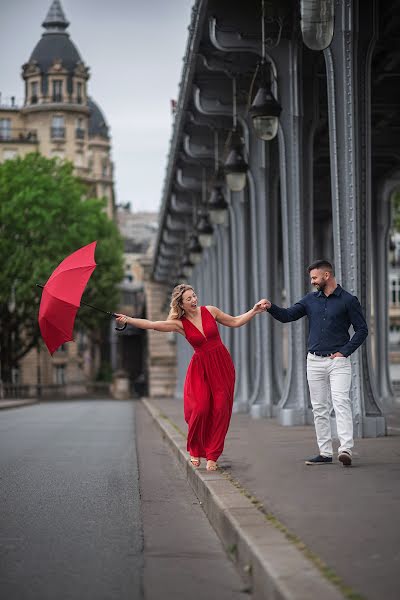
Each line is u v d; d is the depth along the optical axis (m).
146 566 8.48
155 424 31.05
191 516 11.28
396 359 73.25
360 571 6.62
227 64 26.00
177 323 13.38
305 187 24.02
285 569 6.68
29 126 143.25
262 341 29.48
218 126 31.72
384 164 37.81
